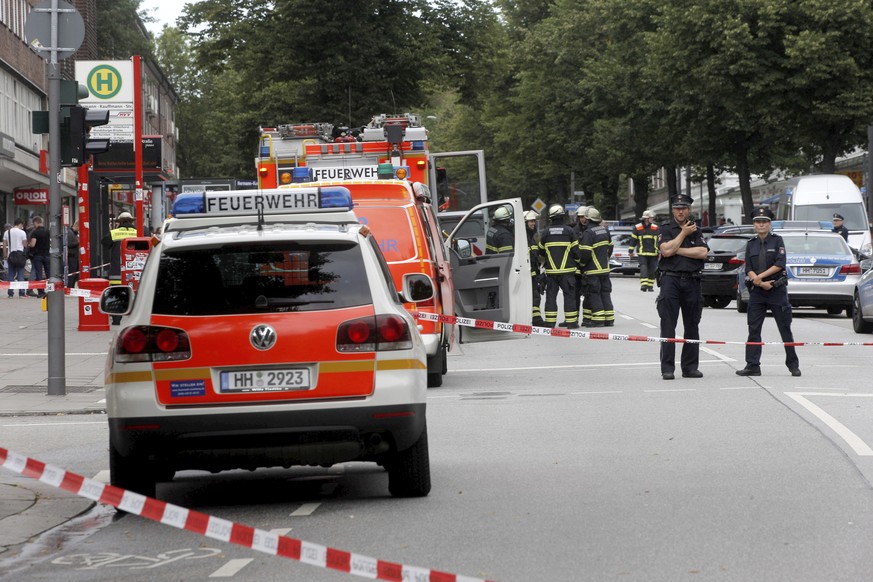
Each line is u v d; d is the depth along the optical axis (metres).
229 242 12.14
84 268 39.75
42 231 57.84
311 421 11.86
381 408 11.96
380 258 13.02
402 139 30.94
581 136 95.81
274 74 66.31
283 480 14.40
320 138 31.94
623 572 9.55
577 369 25.86
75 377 25.91
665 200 138.88
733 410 18.67
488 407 19.92
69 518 12.42
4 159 66.94
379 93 66.19
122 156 42.78
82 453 16.69
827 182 68.31
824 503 11.99
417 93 68.69
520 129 101.94
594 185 104.94
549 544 10.55
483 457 15.20
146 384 11.84
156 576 9.83
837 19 70.25
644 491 12.80
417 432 12.25
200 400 11.84
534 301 38.00
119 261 38.00
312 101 65.81
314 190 12.95
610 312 37.41
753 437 16.08
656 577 9.38
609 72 88.56
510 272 26.52
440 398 21.39
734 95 73.62
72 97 22.09
